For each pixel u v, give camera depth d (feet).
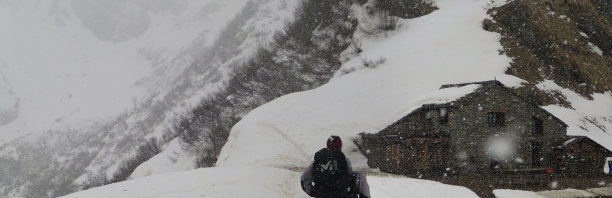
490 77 183.73
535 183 98.48
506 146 119.55
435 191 53.21
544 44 209.26
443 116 120.78
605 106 183.73
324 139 152.15
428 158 118.42
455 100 118.32
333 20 295.69
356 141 149.38
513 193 68.85
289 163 137.69
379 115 159.94
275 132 162.91
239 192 45.83
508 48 206.90
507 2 235.20
